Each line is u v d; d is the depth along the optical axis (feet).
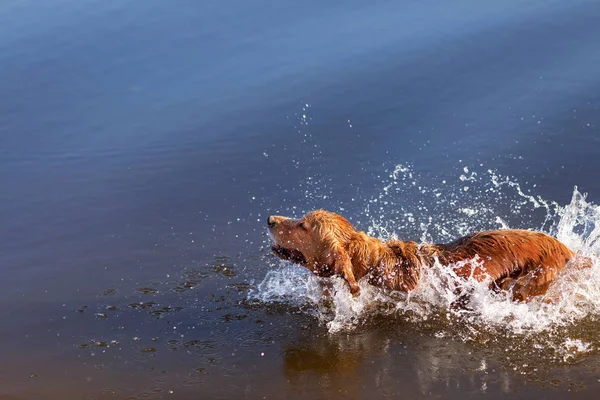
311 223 24.21
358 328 22.97
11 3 47.70
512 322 22.65
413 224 28.81
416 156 33.04
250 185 31.60
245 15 43.91
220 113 36.45
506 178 31.09
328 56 39.86
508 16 42.09
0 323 23.49
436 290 23.84
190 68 39.73
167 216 29.66
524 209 29.27
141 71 39.70
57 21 44.86
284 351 21.81
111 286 25.49
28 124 36.01
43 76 39.58
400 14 43.21
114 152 34.06
